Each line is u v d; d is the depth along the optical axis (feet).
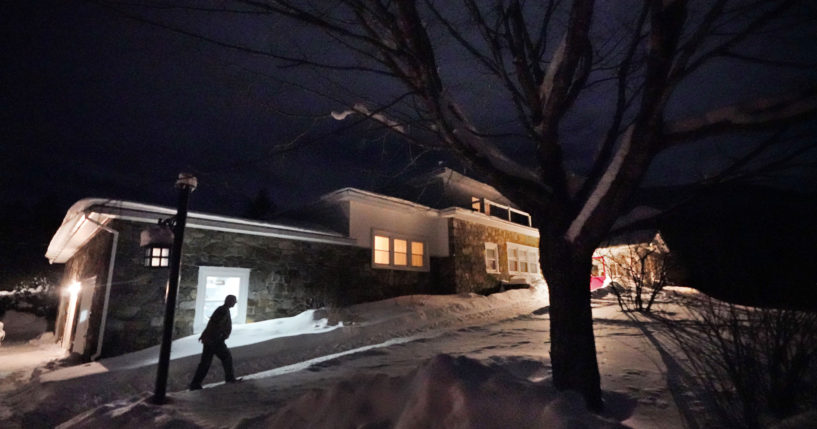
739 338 10.99
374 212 46.75
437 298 46.24
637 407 11.87
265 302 35.63
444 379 9.05
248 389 18.81
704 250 30.83
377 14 10.46
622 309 33.78
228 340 29.09
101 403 21.02
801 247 22.89
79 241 40.50
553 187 12.39
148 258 29.71
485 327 32.63
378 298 44.88
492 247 57.93
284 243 38.01
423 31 11.02
